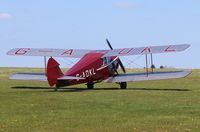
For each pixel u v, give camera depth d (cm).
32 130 3344
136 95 6066
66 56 7950
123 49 7600
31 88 7762
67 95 6144
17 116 4050
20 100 5441
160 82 9819
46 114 4172
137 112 4269
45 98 5694
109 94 6272
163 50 7206
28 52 8050
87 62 7269
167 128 3388
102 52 7719
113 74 7694
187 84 8894
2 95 6153
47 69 6731
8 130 3341
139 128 3400
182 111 4322
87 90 7162
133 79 7450
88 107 4681
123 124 3578
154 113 4191
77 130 3347
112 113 4209
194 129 3344
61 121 3747
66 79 6812
